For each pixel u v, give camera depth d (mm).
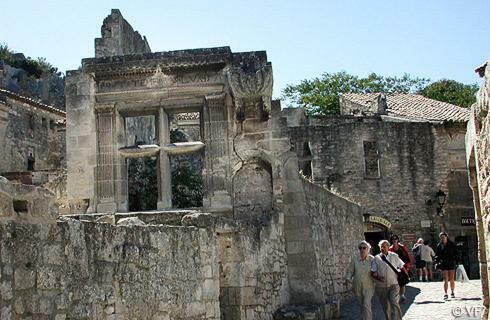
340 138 33188
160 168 15367
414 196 33281
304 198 14805
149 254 7535
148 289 7426
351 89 56219
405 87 57281
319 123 36656
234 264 11102
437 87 57156
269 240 13281
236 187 15094
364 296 11344
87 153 15391
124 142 15805
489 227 8180
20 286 5270
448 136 33812
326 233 17438
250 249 11836
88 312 6164
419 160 33562
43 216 5645
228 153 15055
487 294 10453
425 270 25969
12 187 5254
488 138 7477
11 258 5168
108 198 15188
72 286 5973
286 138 14945
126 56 15477
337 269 18344
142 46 24344
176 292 8188
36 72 56656
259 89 14633
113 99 15500
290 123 35750
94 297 6297
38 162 32156
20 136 30766
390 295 11391
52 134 33812
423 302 16375
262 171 15117
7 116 28891
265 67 14766
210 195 15023
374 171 33656
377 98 38875
